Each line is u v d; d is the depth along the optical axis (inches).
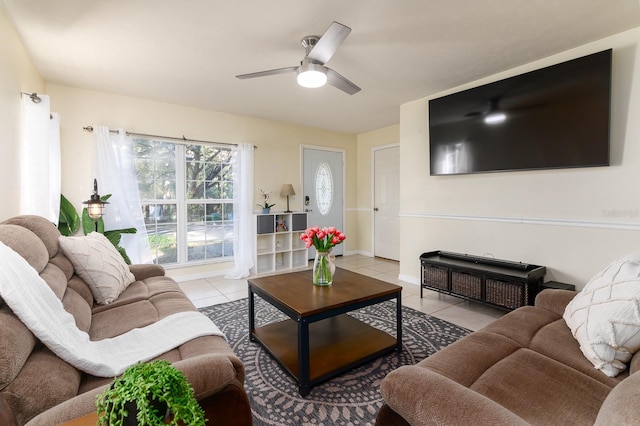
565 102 100.4
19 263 45.8
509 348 52.4
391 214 214.7
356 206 242.1
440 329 100.2
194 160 167.8
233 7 79.6
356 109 168.9
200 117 165.9
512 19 85.4
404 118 158.6
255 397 66.8
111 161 138.0
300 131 207.0
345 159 233.0
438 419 30.9
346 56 106.7
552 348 51.9
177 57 107.0
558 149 102.3
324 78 92.6
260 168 188.7
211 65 113.4
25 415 32.5
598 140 94.5
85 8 79.6
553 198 107.7
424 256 134.3
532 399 39.6
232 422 39.0
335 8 80.2
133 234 144.3
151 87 134.6
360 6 79.4
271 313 115.2
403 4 78.6
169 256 161.6
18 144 93.7
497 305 106.6
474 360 48.0
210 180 173.3
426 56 107.2
